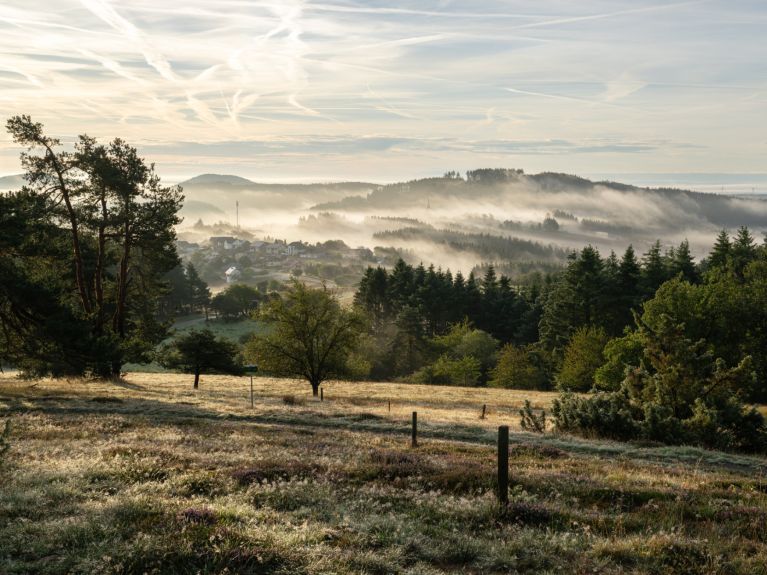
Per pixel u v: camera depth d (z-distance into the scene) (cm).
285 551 750
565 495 1217
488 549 846
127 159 4262
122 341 3641
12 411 2508
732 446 2367
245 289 16788
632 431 2400
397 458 1565
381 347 9944
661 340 2658
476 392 6016
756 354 5097
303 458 1536
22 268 3177
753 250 8919
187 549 727
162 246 4531
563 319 8675
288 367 4803
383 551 810
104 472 1217
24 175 3781
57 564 692
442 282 12331
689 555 836
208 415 2798
